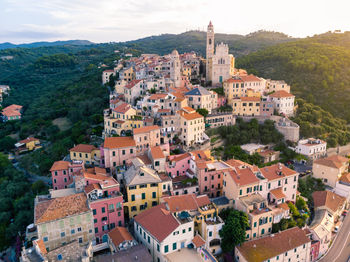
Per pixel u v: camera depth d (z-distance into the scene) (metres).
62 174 97.31
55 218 67.88
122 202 77.50
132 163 90.31
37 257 59.78
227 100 155.62
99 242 75.75
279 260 71.56
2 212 107.00
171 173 94.12
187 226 68.62
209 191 90.62
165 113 123.62
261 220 76.56
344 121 161.88
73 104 185.38
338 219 97.75
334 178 109.88
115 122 118.00
